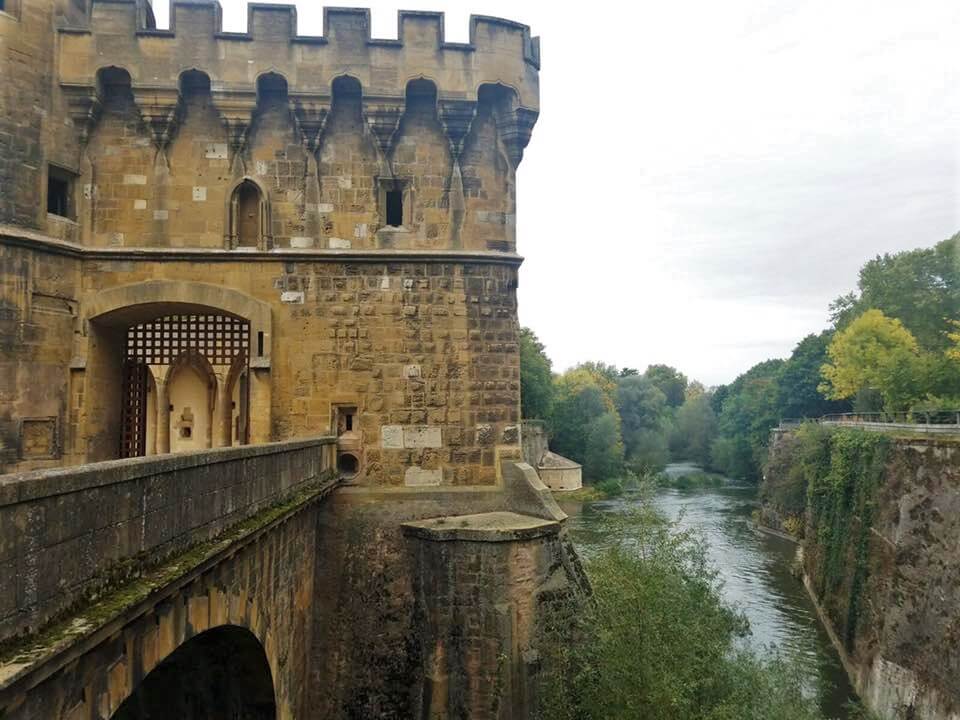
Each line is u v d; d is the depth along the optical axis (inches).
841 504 1384.1
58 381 662.5
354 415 719.1
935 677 914.1
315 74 713.6
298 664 577.3
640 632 582.2
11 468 616.7
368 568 684.7
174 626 320.8
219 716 510.3
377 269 727.1
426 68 725.9
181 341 775.7
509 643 611.2
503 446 730.2
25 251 635.5
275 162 722.2
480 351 733.3
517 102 743.7
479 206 746.8
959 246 2427.4
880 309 2561.5
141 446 770.8
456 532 631.8
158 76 691.4
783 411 3309.5
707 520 2412.6
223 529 379.9
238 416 1133.7
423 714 636.1
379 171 731.4
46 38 662.5
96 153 699.4
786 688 688.4
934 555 1009.5
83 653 238.2
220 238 710.5
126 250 692.7
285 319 715.4
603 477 3221.0
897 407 1943.9
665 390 6294.3
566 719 593.3
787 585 1604.3
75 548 245.0
